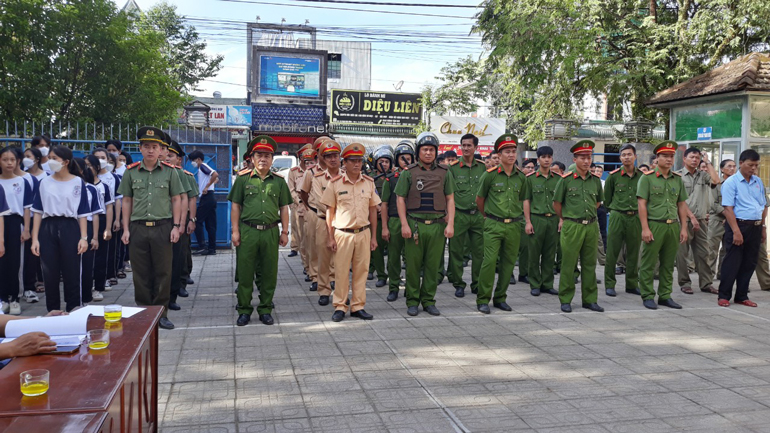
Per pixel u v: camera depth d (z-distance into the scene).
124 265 9.53
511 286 8.78
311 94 28.86
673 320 6.61
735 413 4.02
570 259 7.00
